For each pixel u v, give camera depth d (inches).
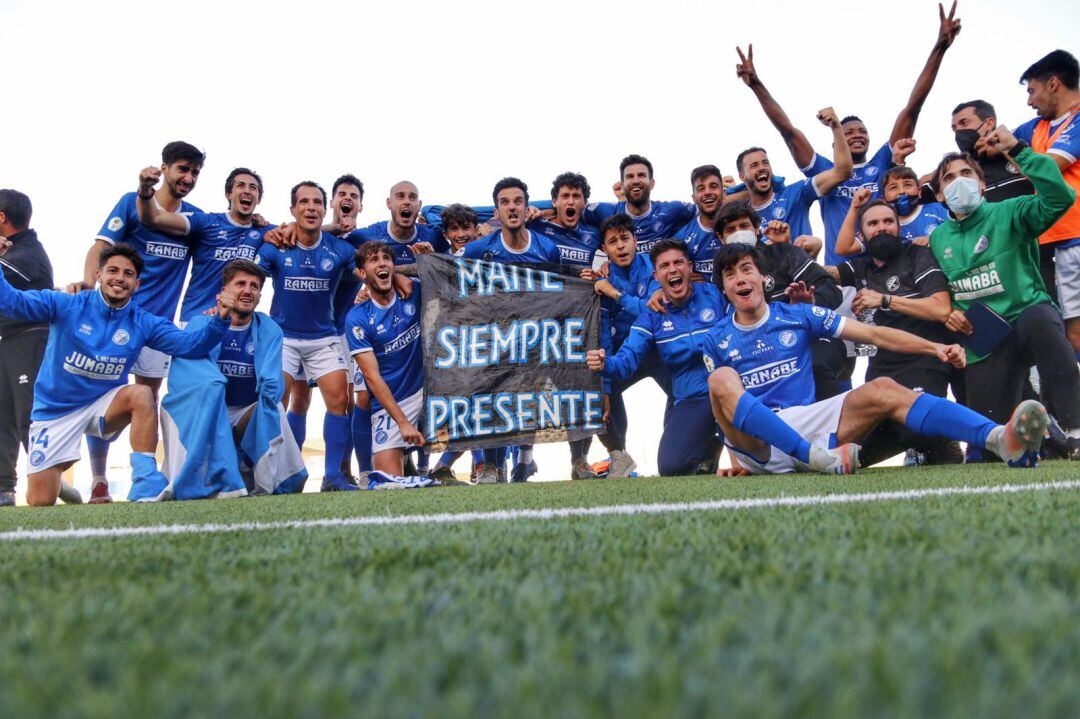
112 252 191.5
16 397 211.2
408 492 155.7
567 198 240.7
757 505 84.6
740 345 172.1
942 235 187.2
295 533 73.1
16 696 22.3
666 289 204.7
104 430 196.9
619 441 234.2
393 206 248.7
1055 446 179.6
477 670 23.8
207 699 21.4
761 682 21.1
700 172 230.7
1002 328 178.2
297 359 237.3
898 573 37.9
